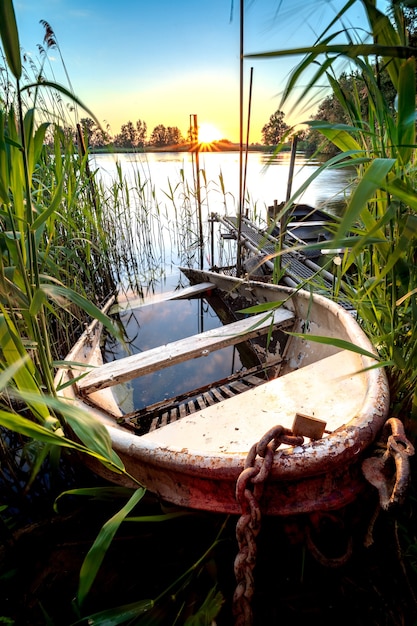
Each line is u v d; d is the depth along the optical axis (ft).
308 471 2.69
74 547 3.99
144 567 3.71
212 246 17.31
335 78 3.28
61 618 3.32
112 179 14.79
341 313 5.59
